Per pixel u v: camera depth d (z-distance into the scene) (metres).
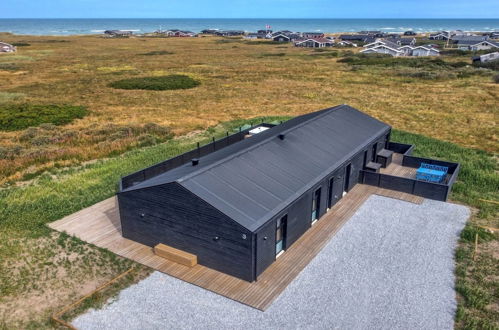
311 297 11.73
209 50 107.12
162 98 47.34
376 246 14.46
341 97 46.66
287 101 44.75
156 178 15.54
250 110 40.16
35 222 16.38
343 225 16.00
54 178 21.78
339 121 21.78
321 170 16.19
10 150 25.48
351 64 76.00
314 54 95.19
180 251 13.53
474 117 36.47
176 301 11.60
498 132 31.50
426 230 15.64
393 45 97.06
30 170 22.86
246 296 11.73
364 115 24.09
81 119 37.16
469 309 11.25
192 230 12.88
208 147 23.09
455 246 14.51
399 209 17.39
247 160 15.09
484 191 19.39
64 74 65.31
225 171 13.95
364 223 16.17
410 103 43.00
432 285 12.28
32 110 38.91
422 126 33.75
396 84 54.84
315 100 45.16
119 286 12.30
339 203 17.95
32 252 14.21
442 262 13.50
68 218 16.75
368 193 18.97
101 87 54.59
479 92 47.72
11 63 75.25
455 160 24.00
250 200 12.88
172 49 109.38
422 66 70.19
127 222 14.65
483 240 14.89
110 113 39.59
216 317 10.95
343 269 13.08
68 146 27.64
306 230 15.44
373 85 54.44
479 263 13.46
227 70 69.81
